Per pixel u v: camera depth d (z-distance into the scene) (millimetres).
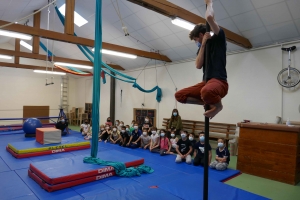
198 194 3357
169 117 9156
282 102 6031
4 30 5484
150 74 10133
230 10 5594
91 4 7449
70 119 14680
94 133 4648
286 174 4270
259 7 5270
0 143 7715
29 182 4059
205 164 1690
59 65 9977
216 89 1388
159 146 6754
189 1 5648
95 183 4047
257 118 6523
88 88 14266
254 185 4129
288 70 5801
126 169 4598
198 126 7949
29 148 5977
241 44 6355
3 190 3674
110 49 7273
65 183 3787
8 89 12719
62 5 8250
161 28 7230
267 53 6344
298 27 5457
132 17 7188
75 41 6473
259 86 6500
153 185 3945
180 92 1664
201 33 1663
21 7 7625
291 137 4258
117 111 11938
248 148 4855
